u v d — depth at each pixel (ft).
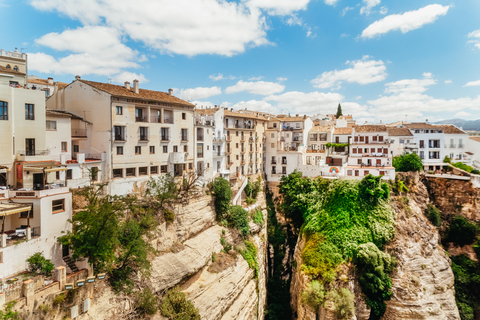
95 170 127.95
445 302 163.22
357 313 150.30
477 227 195.83
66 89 143.64
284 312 168.25
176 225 130.31
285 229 225.97
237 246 159.22
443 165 247.09
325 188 206.69
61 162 114.01
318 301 139.95
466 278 184.24
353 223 166.81
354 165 229.04
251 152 243.81
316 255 156.25
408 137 249.55
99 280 88.12
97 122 135.74
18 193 83.35
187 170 169.68
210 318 114.01
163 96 164.04
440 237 204.74
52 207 86.94
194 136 176.14
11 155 97.35
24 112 101.19
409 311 150.82
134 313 92.79
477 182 204.03
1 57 136.87
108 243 86.99
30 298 68.54
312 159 254.88
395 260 160.15
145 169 147.33
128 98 138.92
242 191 207.31
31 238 79.87
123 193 135.23
